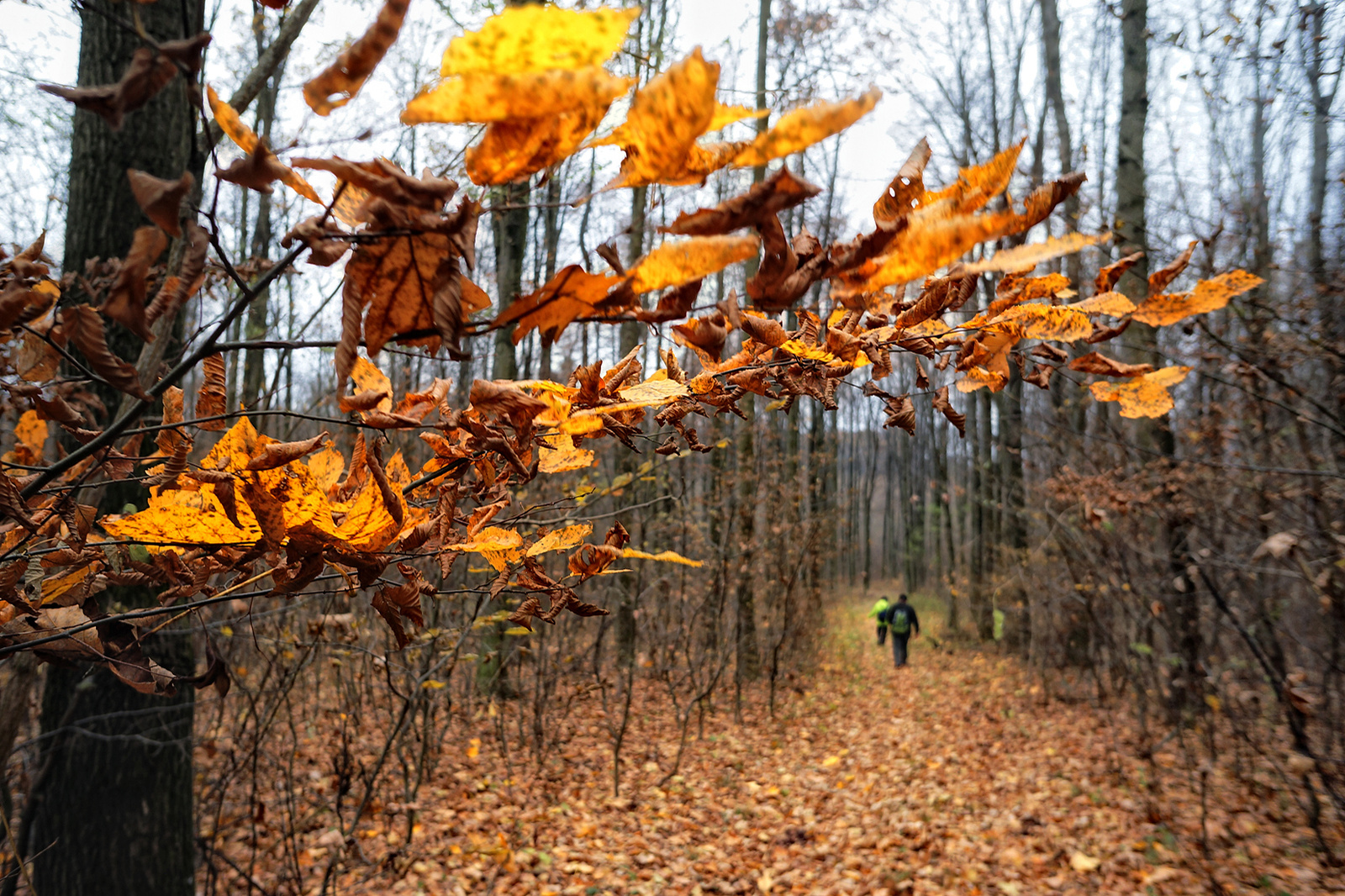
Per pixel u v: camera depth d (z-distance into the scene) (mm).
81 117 2391
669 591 8266
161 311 463
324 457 704
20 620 821
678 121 365
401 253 458
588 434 642
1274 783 4711
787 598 8625
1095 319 656
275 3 499
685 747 6992
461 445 717
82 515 786
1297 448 4176
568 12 323
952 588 15102
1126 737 6297
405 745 5109
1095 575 5863
